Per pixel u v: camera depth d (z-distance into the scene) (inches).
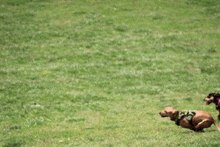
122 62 3289.9
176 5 5590.6
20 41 3791.8
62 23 4503.0
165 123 1603.1
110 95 2394.2
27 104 2055.9
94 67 3110.2
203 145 940.0
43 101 2148.1
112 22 4608.8
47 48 3631.9
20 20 4537.4
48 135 1376.7
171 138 1134.4
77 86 2573.8
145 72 3004.4
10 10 4968.0
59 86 2541.8
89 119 1766.7
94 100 2245.3
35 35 4008.4
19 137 1353.3
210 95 1434.5
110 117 1815.9
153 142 1078.4
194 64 3248.0
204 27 4539.9
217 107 1389.0
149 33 4244.6
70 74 2901.1
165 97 2347.4
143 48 3722.9
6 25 4274.1
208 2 5792.3
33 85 2516.0
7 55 3346.5
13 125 1622.8
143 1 5718.5
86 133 1391.5
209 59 3398.1
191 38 4084.6
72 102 2186.3
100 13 4975.4
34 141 1270.9
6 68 2962.6
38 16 4776.1
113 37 4069.9
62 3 5477.4
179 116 1240.2
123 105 2138.3
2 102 2068.2
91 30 4276.6
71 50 3587.6
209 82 2721.5
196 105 2085.4
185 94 2417.6
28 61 3235.7
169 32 4318.4
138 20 4741.6
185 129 1381.6
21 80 2637.8
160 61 3312.0
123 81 2758.4
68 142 1221.1
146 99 2301.9
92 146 1097.4
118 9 5216.5
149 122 1648.6
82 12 4972.9
